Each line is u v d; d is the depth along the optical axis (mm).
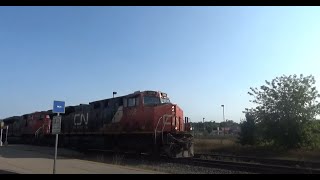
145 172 17719
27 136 51250
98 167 19656
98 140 32781
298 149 35812
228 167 21922
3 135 61219
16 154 28109
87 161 23359
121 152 29625
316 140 35719
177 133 26203
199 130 115062
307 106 36219
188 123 28234
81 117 36062
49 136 43625
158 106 26766
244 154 34625
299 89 36375
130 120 28703
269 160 26391
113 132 30375
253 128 42594
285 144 36531
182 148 26016
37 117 48875
